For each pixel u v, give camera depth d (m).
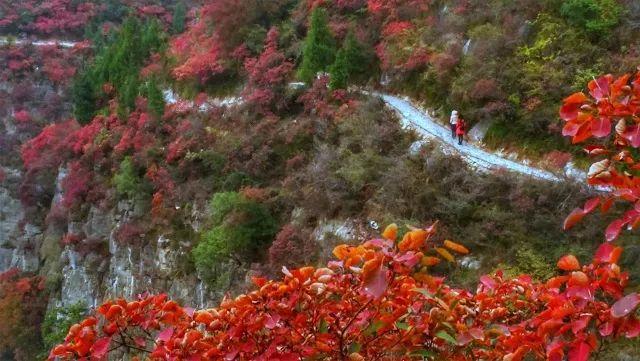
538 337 3.48
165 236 22.59
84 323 3.71
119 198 26.83
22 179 40.06
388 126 18.42
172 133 26.39
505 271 12.59
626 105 3.07
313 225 17.61
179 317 3.95
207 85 29.47
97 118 32.59
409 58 20.23
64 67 47.97
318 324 3.85
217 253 18.77
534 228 13.16
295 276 3.74
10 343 31.05
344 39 23.16
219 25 28.58
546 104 15.64
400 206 15.23
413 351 3.92
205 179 22.81
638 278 10.76
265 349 3.73
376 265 3.17
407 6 22.00
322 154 18.48
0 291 32.22
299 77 23.06
